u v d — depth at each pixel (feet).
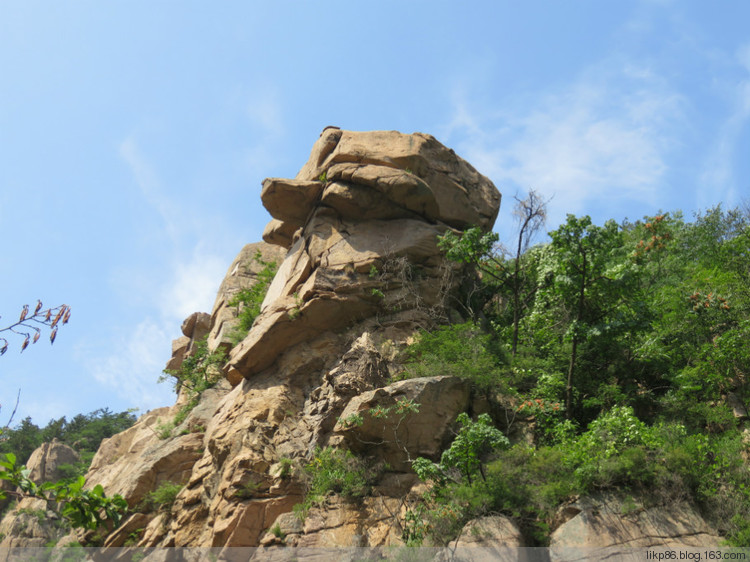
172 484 70.90
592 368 67.51
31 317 20.94
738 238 77.25
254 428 64.08
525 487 50.06
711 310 65.51
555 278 65.98
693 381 61.67
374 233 78.18
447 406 59.41
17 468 23.71
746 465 50.37
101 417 180.24
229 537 55.67
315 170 84.07
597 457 50.47
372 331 72.08
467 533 48.39
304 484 58.70
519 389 66.44
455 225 82.28
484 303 82.17
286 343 73.15
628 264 66.33
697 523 46.50
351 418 57.31
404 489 55.72
